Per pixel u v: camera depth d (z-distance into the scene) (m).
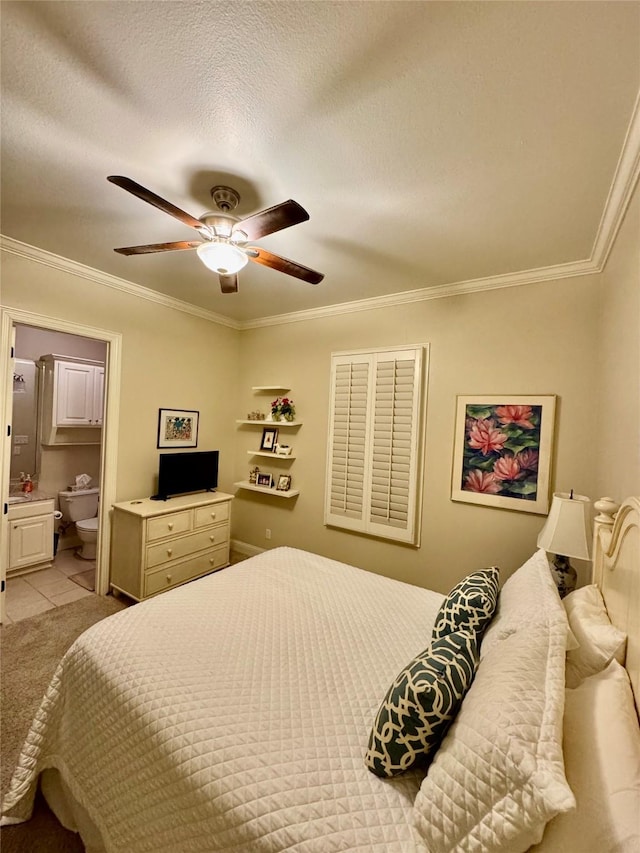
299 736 1.09
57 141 1.51
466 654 1.15
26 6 1.03
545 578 1.49
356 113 1.33
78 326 2.87
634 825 0.65
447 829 0.77
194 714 1.14
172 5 1.01
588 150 1.47
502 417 2.73
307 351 3.79
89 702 1.32
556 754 0.73
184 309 3.66
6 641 2.44
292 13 1.02
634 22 1.00
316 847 0.83
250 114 1.36
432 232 2.15
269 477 4.00
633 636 1.07
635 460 1.46
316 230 2.16
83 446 4.26
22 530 3.35
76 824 1.33
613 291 2.03
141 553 2.90
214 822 0.93
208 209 1.97
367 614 1.80
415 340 3.14
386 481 3.22
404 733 0.95
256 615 1.74
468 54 1.11
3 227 2.25
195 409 3.84
